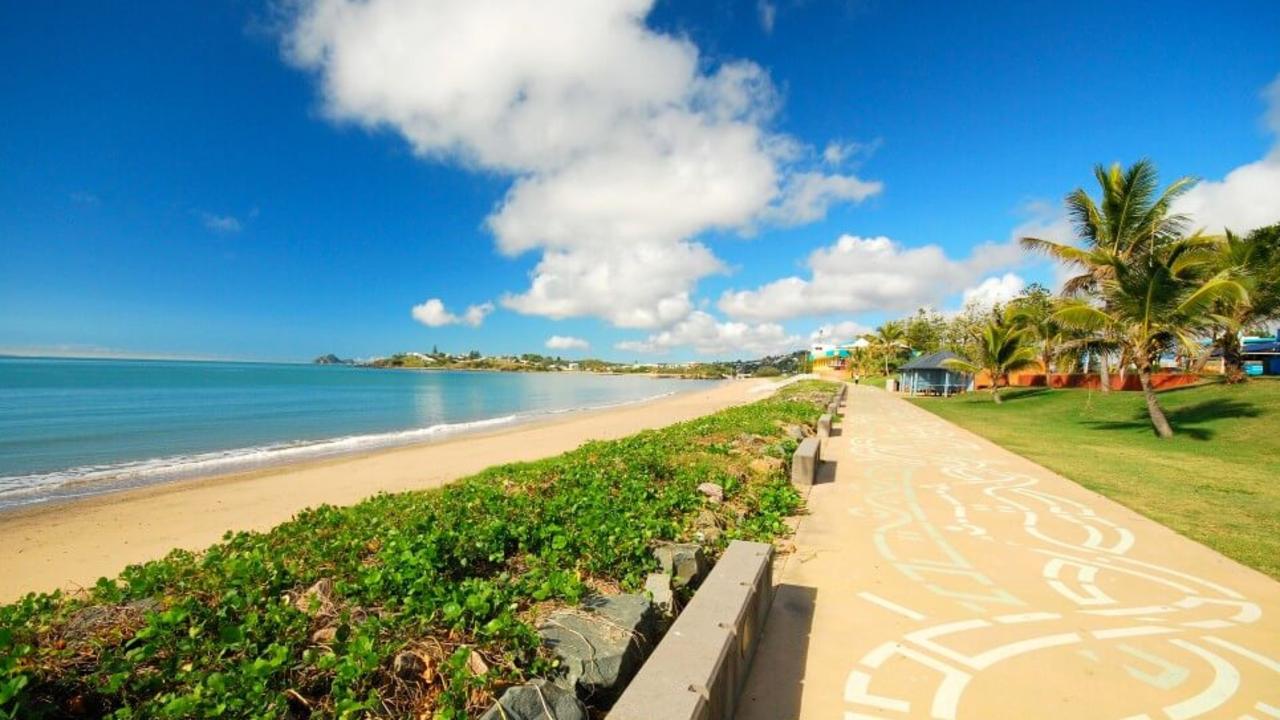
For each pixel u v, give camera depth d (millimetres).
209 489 13508
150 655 3145
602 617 3904
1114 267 17859
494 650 3428
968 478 10805
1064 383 36500
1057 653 4379
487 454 19062
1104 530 7461
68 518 10914
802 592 5500
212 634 3547
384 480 14555
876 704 3742
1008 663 4242
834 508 8594
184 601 3807
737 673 3693
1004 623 4863
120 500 12422
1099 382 34125
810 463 10055
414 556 4539
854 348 84438
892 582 5738
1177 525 7680
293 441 23359
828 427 17359
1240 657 4324
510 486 8375
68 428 25656
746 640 4008
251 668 2953
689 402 52094
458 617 3664
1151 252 18688
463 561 4797
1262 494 9477
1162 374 30250
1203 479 10719
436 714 2873
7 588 7383
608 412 40000
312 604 3773
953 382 44656
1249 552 6594
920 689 3910
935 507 8641
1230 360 23188
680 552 5238
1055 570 6062
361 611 3820
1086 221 22578
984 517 8094
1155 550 6684
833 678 4043
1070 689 3912
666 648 3266
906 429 19062
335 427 29062
